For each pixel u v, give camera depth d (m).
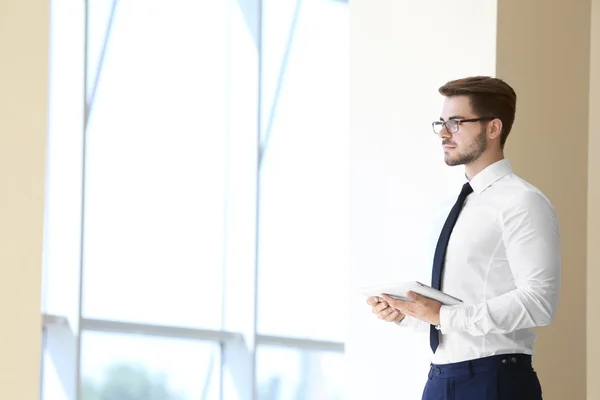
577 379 5.18
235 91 8.29
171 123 8.19
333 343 8.98
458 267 3.41
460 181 4.88
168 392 8.31
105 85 7.93
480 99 3.45
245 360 8.20
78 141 6.89
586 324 5.26
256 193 8.21
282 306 8.71
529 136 4.98
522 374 3.31
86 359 8.16
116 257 7.93
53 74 6.92
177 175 8.19
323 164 8.99
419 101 5.13
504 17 4.88
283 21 8.93
